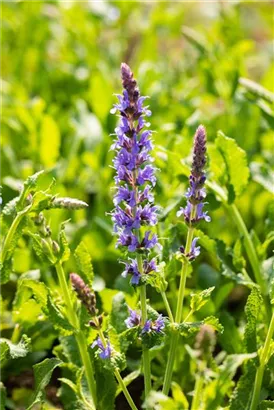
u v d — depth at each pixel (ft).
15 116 22.29
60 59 27.14
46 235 12.34
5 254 12.92
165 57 28.66
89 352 13.03
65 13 26.20
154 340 11.43
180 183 16.83
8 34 26.86
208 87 22.21
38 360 15.53
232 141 14.79
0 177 20.49
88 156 20.13
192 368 14.52
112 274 17.95
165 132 20.56
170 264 13.07
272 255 16.53
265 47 29.60
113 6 25.64
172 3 30.04
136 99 10.50
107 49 28.43
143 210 10.95
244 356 12.58
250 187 19.58
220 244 14.73
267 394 12.72
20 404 15.69
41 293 12.66
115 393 13.14
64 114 23.27
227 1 25.81
